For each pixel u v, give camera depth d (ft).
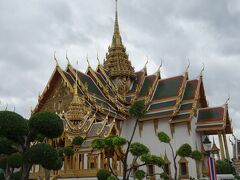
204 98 164.35
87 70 168.66
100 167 94.32
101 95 157.69
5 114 44.04
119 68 177.37
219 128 143.74
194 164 137.39
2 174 83.61
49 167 44.47
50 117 46.50
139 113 62.13
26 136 46.24
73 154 88.28
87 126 106.73
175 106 150.00
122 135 152.87
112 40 193.67
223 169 124.47
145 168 143.23
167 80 169.78
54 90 146.51
